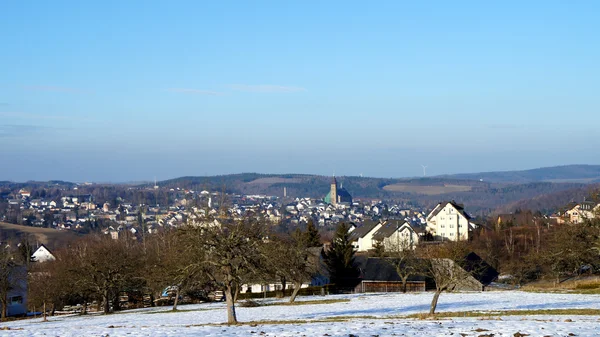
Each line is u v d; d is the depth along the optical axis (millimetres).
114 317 64312
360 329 32281
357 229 180250
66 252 105375
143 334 32875
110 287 74562
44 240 197000
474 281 88500
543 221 157250
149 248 109188
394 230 160000
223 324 43844
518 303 59938
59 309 93188
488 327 32062
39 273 96750
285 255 68375
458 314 47469
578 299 62438
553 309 50812
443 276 50375
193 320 53812
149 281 75875
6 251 85125
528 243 131875
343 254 105188
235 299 77188
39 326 51875
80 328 40906
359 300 72875
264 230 48188
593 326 32125
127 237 149125
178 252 59188
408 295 79125
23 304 90250
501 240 138375
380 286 98188
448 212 174625
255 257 45375
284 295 90000
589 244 83312
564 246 85500
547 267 99125
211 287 88688
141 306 91562
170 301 93500
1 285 78688
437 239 173875
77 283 74000
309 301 74062
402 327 33094
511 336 27984
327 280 111875
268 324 40312
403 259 97125
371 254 127750
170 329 36688
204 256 46250
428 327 32844
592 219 85750
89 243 122188
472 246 133625
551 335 27688
